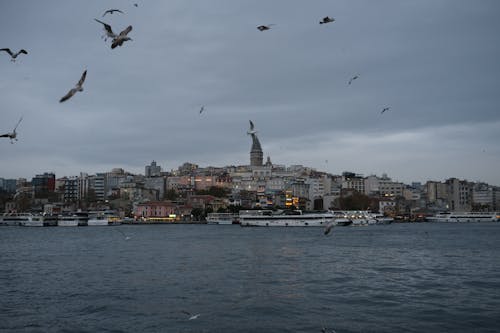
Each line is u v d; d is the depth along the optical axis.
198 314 42.75
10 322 41.22
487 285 56.38
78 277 63.81
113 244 121.50
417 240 128.12
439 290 53.34
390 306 45.75
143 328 39.12
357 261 79.19
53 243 127.56
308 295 50.94
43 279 62.47
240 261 79.94
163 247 110.19
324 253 92.56
